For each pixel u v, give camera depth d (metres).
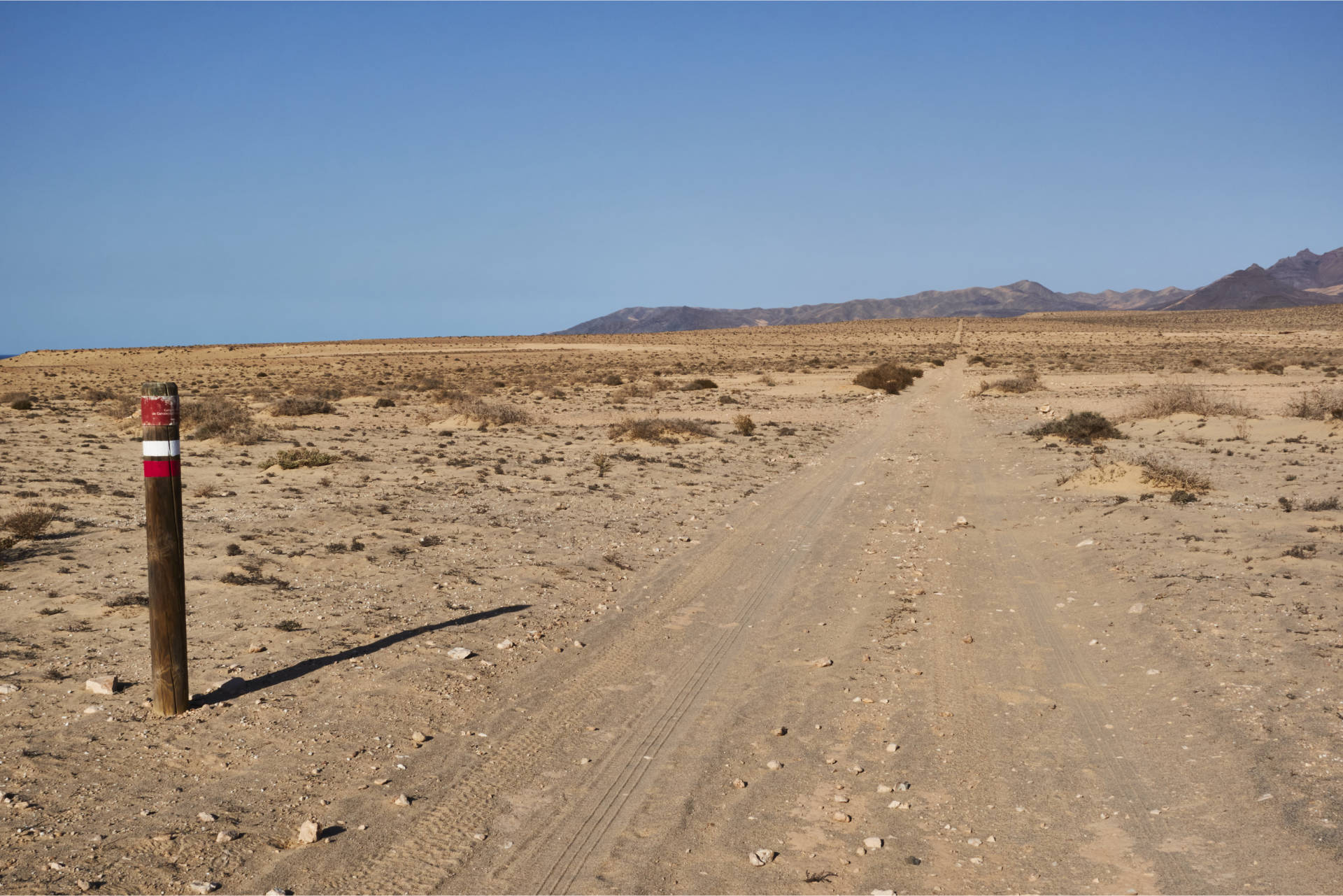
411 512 18.03
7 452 29.52
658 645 10.09
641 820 6.23
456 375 93.81
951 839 5.97
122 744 7.09
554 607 11.46
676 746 7.46
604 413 49.66
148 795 6.31
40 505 18.00
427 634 10.12
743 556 14.61
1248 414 36.03
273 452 29.77
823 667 9.38
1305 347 110.25
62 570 12.66
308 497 19.88
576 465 26.48
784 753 7.34
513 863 5.65
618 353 135.62
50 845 5.58
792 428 38.25
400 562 13.53
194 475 23.80
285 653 9.31
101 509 18.23
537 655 9.60
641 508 19.11
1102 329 174.00
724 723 7.96
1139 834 5.98
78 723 7.42
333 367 111.50
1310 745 6.97
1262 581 11.64
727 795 6.62
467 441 34.12
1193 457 25.81
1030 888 5.37
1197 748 7.18
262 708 7.87
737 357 121.62
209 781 6.56
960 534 16.36
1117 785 6.69
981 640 10.23
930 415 45.16
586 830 6.08
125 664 8.88
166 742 7.15
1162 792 6.56
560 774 6.93
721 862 5.70
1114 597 11.66
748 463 27.31
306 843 5.75
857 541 15.80
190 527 16.11
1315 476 21.11
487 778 6.81
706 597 12.19
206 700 8.02
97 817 5.96
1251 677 8.49
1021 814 6.30
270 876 5.39
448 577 12.75
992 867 5.62
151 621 7.59
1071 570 13.34
